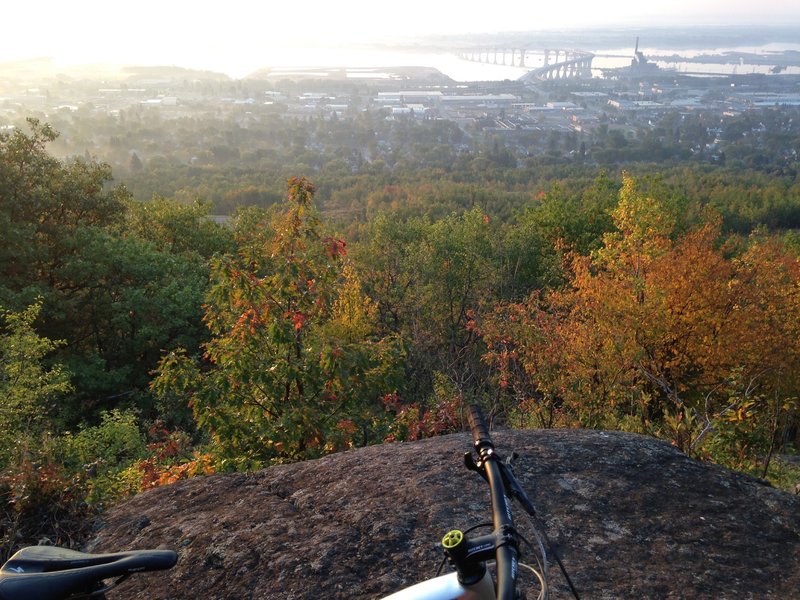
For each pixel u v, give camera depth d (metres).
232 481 4.29
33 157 27.66
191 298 25.94
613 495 3.74
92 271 25.12
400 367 7.93
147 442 15.69
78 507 4.23
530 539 3.33
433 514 3.54
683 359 19.59
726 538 3.40
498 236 34.38
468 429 7.51
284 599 3.09
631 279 18.41
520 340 12.65
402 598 1.62
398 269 29.34
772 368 17.91
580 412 10.31
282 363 7.66
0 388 12.64
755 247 23.58
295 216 8.34
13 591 1.72
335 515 3.67
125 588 3.36
